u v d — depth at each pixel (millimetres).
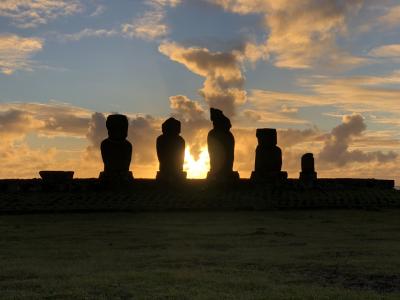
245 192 41500
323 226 28312
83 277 14672
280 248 20281
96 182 41844
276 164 46219
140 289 13273
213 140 44188
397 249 19875
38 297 12570
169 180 42812
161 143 43812
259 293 12805
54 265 16703
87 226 28219
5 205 36281
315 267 16109
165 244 21500
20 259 17938
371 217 33062
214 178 43625
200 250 19828
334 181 46594
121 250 19906
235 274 15062
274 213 35344
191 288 13344
